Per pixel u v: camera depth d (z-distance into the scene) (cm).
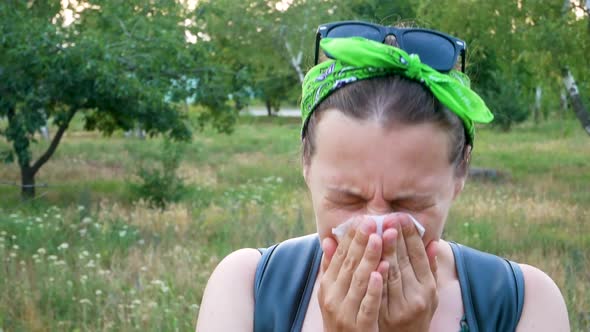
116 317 559
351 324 135
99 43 1132
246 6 2162
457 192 149
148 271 697
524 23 1265
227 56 2242
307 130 147
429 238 139
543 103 2975
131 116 1268
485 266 164
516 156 2075
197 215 1070
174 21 1320
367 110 132
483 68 2286
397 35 147
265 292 165
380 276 129
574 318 510
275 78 3753
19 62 1124
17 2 1168
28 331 549
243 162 1914
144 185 1244
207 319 166
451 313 159
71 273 662
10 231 877
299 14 2164
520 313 160
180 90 1270
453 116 136
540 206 1118
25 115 1177
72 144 2433
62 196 1341
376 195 133
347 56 136
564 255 796
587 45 1207
